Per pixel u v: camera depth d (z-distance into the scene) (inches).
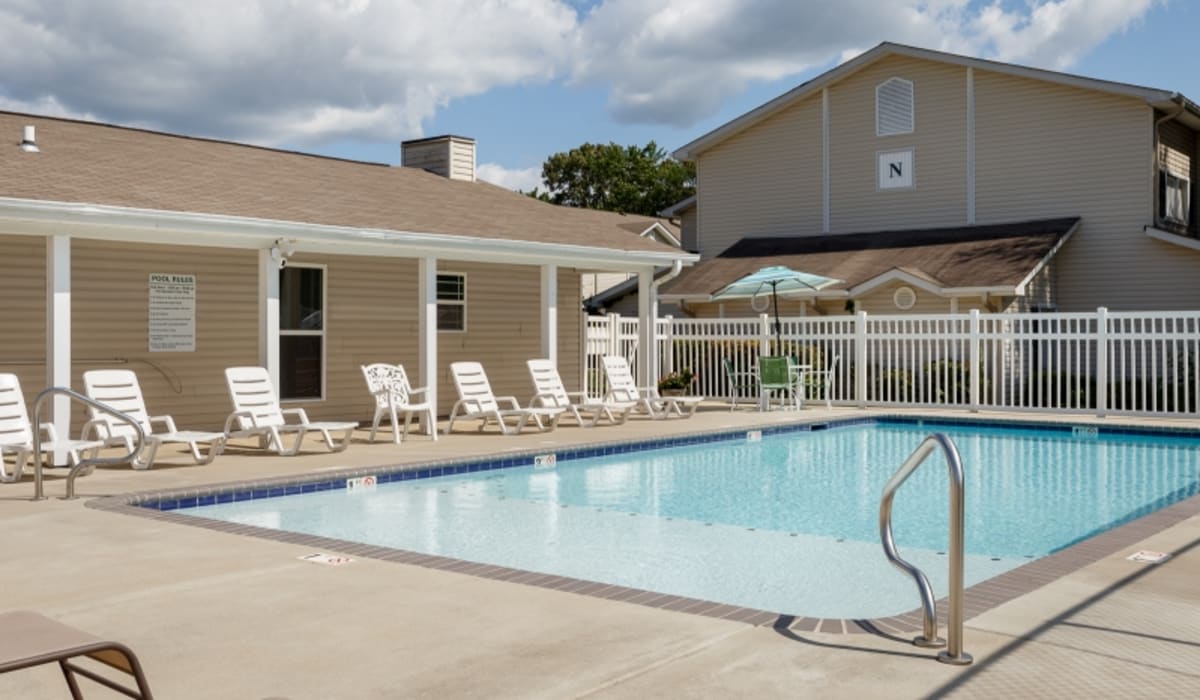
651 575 281.4
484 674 167.3
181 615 202.4
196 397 570.3
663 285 992.2
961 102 964.0
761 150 1086.4
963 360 713.6
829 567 292.0
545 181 2856.8
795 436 629.6
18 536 279.7
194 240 481.4
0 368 496.1
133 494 347.6
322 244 521.7
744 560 300.8
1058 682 161.3
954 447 173.0
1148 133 874.1
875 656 174.9
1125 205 885.2
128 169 522.6
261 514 364.8
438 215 618.8
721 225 1114.7
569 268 762.2
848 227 1031.0
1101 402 657.0
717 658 174.6
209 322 576.1
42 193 425.7
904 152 996.6
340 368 637.3
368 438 552.1
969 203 961.5
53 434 408.8
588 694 157.8
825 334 767.7
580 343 788.6
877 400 752.3
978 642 182.1
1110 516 374.0
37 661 109.5
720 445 583.5
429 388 560.1
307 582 228.4
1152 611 201.6
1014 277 793.6
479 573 237.5
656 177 2805.1
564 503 397.1
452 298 703.7
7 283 498.6
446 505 390.6
